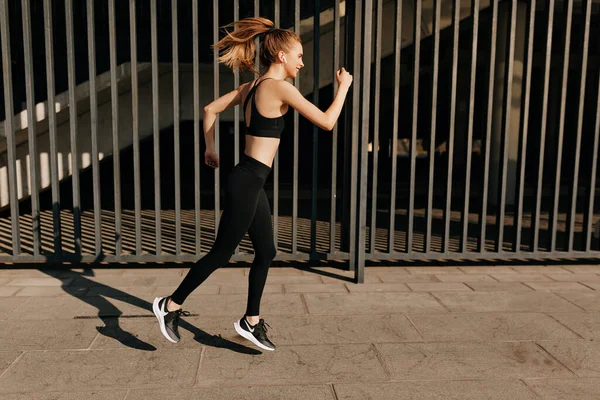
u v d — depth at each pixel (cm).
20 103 555
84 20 608
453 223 680
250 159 243
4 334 280
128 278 397
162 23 628
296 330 290
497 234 432
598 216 744
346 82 246
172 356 254
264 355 256
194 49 396
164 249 487
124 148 648
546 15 406
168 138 1095
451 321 306
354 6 398
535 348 267
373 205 416
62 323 298
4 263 436
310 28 596
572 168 432
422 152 1236
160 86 640
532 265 452
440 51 1098
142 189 1030
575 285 387
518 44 832
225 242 245
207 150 271
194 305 331
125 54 611
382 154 1227
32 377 230
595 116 423
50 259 410
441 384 227
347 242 439
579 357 256
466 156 420
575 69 1198
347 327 295
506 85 415
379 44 393
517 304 340
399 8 394
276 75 247
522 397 216
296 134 413
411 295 358
